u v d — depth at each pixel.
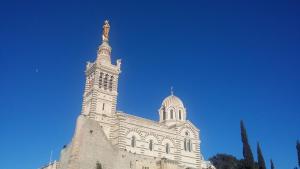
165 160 87.00
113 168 77.69
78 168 70.94
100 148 76.69
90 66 113.19
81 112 107.50
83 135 74.62
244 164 92.12
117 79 112.56
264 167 91.69
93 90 105.19
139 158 84.69
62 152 81.75
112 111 105.19
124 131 100.75
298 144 110.19
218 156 126.94
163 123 120.12
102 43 119.06
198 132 118.56
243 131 95.75
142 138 103.56
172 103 125.44
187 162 110.25
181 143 112.25
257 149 95.62
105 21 125.25
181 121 121.56
